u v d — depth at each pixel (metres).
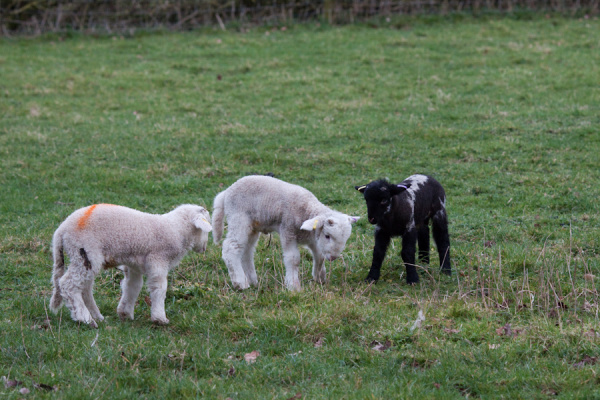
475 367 5.84
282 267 8.73
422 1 24.92
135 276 7.05
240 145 14.27
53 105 17.31
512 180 12.12
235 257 7.88
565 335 6.30
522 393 5.42
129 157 13.70
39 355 5.96
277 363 5.93
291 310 6.96
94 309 6.97
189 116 16.44
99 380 5.48
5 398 5.18
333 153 13.60
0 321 6.77
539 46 21.08
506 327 6.59
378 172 12.72
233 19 25.02
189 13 25.02
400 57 20.70
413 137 14.56
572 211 10.73
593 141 13.84
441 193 8.72
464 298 7.41
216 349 6.27
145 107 17.17
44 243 9.32
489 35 22.53
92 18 24.58
